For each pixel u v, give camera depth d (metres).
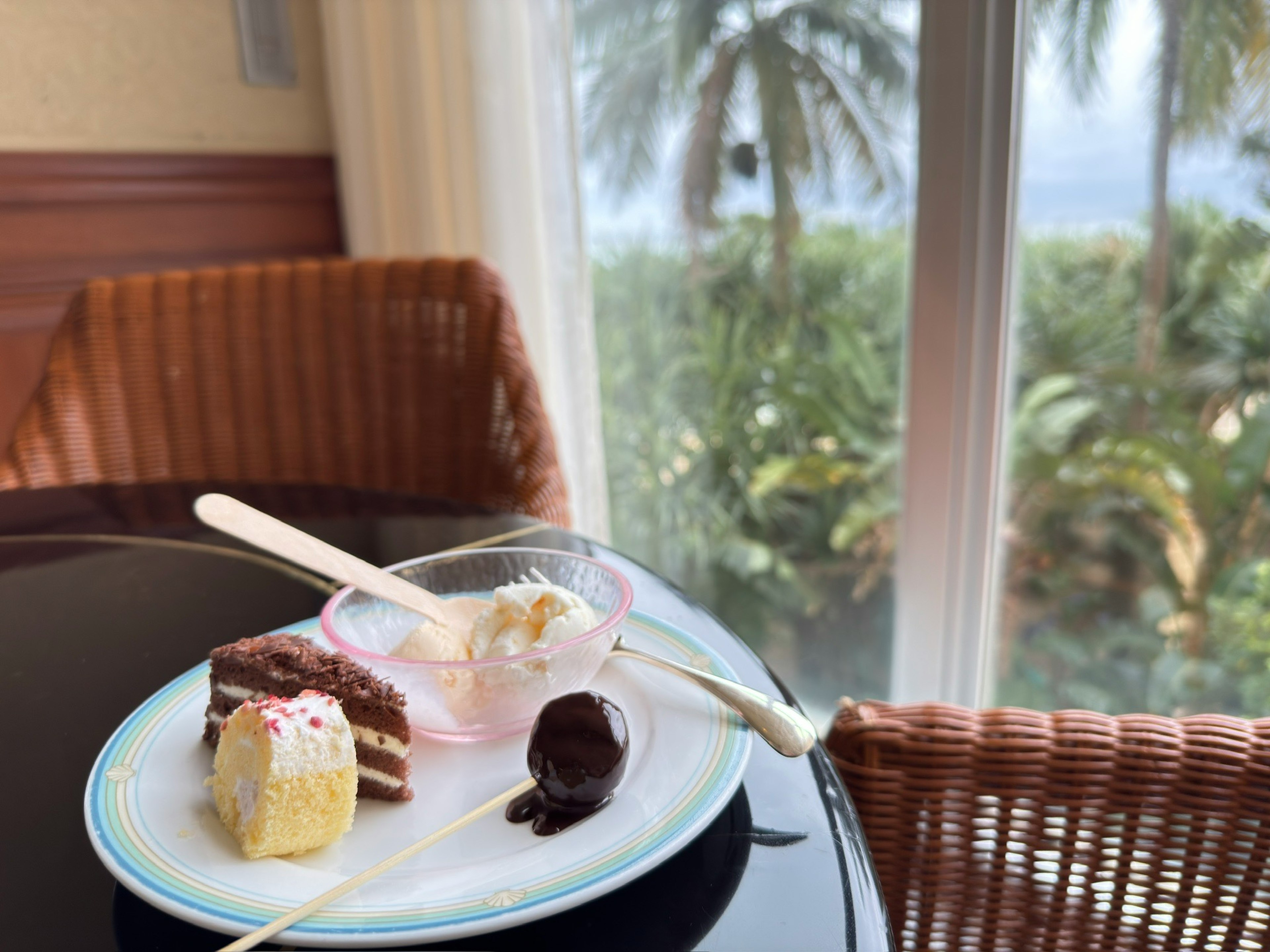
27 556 0.74
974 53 1.15
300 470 1.18
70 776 0.44
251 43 1.76
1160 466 1.22
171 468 1.17
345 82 1.70
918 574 1.38
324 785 0.37
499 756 0.46
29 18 1.50
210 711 0.45
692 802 0.38
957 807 0.58
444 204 1.65
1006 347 1.24
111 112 1.61
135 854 0.36
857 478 1.50
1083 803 0.56
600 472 1.64
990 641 1.38
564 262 1.56
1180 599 1.25
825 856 0.37
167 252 1.71
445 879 0.35
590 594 0.56
